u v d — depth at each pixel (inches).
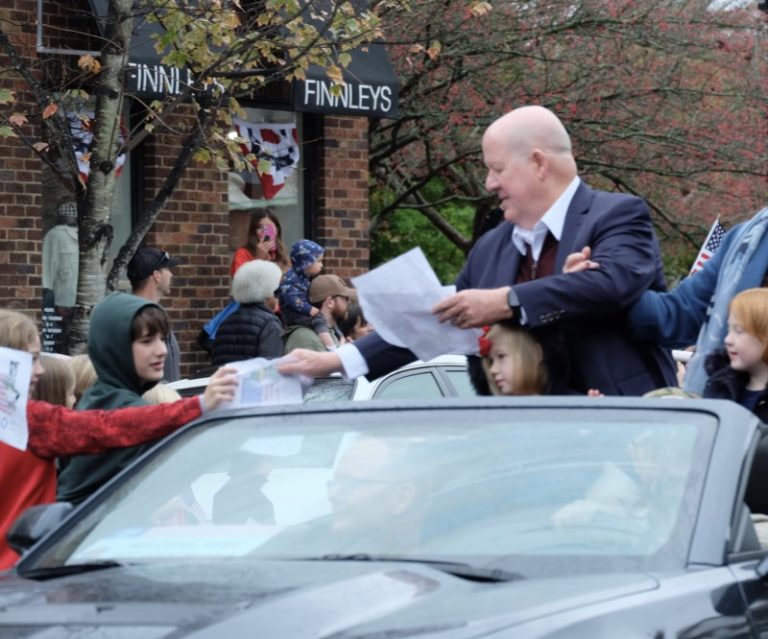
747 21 812.6
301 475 180.1
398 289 224.8
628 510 163.8
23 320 248.5
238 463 184.1
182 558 168.4
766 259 242.7
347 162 677.9
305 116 670.5
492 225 310.7
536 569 156.6
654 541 159.6
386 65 644.1
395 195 914.1
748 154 808.9
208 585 151.2
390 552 163.6
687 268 1083.9
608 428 175.2
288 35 518.0
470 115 775.1
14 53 477.4
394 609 138.7
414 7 706.8
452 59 771.4
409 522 167.6
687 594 148.4
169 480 184.2
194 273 627.5
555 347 224.2
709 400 178.2
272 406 195.0
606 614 139.5
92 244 459.2
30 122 568.1
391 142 806.5
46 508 188.2
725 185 845.8
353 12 502.0
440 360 394.6
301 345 479.2
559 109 786.2
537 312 220.2
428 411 185.9
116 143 464.4
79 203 461.7
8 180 566.9
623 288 224.8
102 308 245.3
